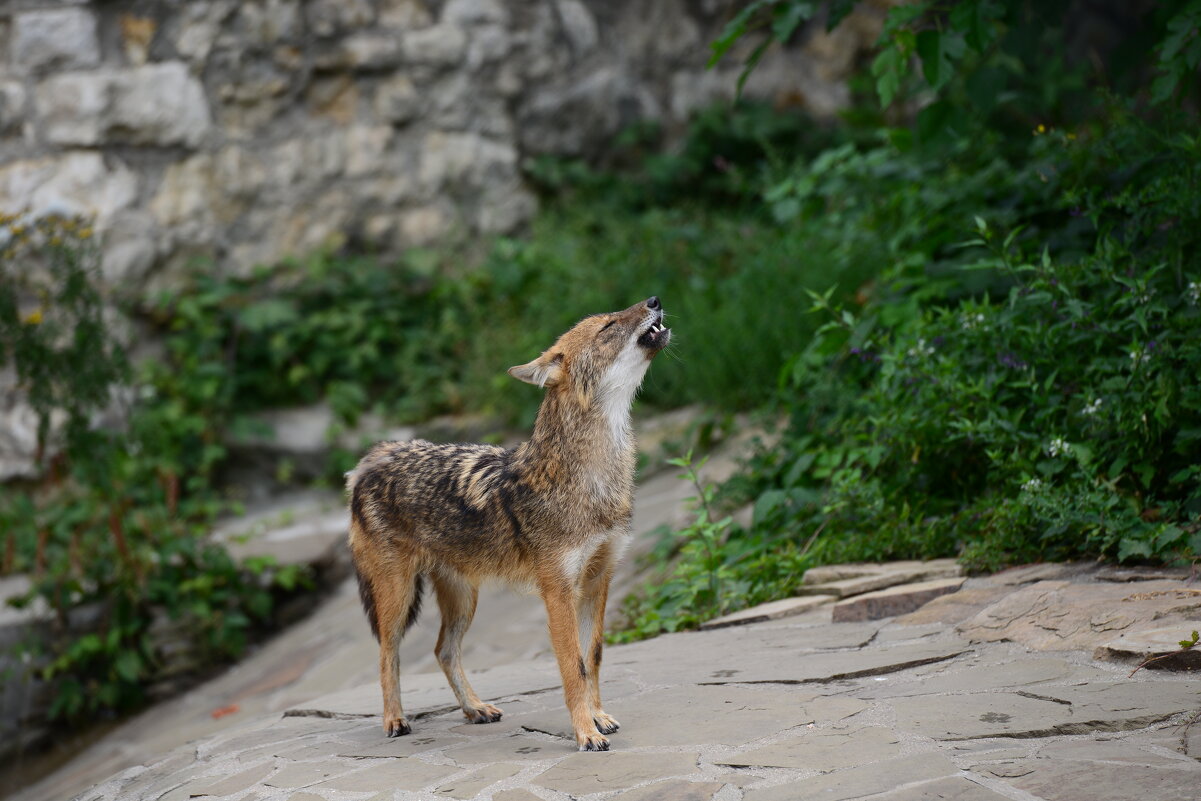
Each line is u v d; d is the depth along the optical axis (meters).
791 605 6.00
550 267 12.04
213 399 11.39
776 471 7.81
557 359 4.47
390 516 4.95
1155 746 3.38
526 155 13.59
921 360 6.62
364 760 4.37
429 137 12.95
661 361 10.94
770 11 7.44
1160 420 5.39
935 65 6.53
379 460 5.12
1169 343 5.72
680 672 5.08
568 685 4.27
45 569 9.45
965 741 3.61
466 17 13.05
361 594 5.11
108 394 9.74
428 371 12.02
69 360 9.52
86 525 9.53
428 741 4.57
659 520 8.28
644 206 13.71
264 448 11.56
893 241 8.31
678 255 11.95
